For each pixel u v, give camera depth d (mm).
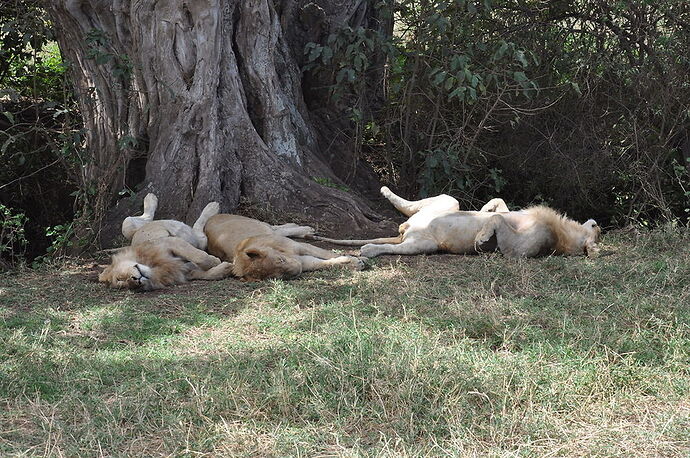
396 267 10141
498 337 7832
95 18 12188
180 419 6199
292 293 9039
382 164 15078
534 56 12961
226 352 7531
